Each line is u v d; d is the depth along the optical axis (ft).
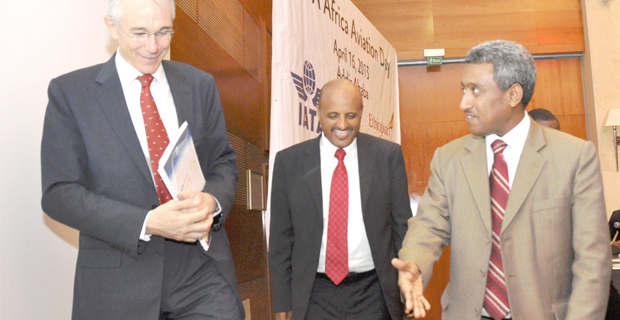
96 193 4.83
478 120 5.42
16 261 5.32
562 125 21.57
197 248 5.26
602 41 21.06
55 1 6.21
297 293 7.11
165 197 4.91
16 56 5.52
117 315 4.67
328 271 7.11
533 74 5.35
